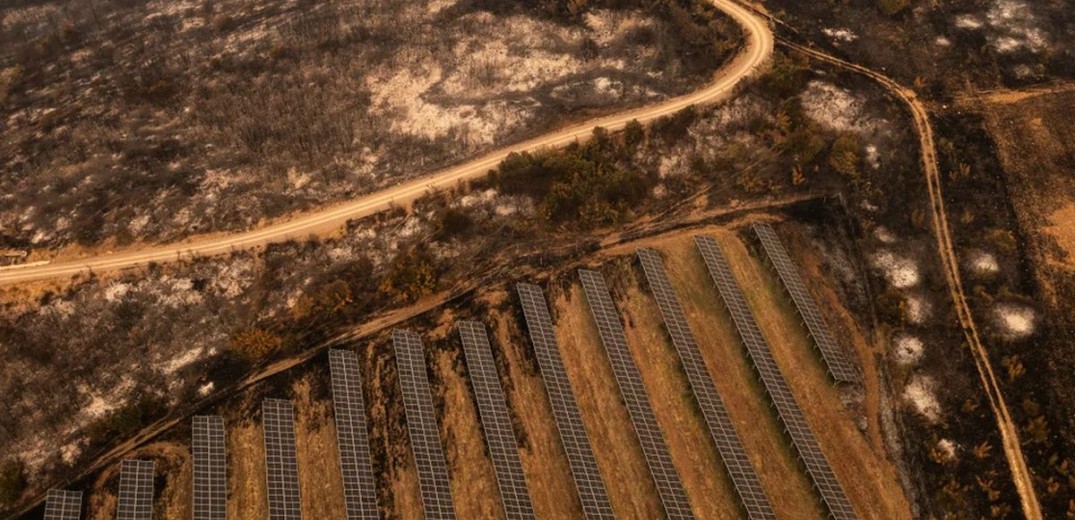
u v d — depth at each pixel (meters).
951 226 111.69
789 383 100.56
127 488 91.25
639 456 95.00
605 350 103.50
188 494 92.50
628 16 156.38
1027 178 114.50
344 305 110.38
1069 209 110.00
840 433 96.31
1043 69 131.62
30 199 132.62
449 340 105.25
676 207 120.19
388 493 92.62
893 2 144.62
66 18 184.50
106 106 151.00
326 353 104.56
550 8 161.25
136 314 113.50
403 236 120.06
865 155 122.31
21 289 118.06
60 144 143.12
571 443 94.88
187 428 98.00
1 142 145.75
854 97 130.25
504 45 154.75
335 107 144.62
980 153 118.94
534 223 119.19
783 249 112.94
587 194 119.31
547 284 110.75
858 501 91.06
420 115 141.25
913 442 94.56
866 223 115.19
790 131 126.94
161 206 128.75
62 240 125.25
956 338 101.19
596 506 90.25
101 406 102.19
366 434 96.81
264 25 170.25
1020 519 85.88
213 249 121.19
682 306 108.25
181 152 138.88
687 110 130.00
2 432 99.62
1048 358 96.62
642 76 142.88
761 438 96.25
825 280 110.50
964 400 95.94
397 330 105.56
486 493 92.62
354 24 164.75
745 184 121.12
